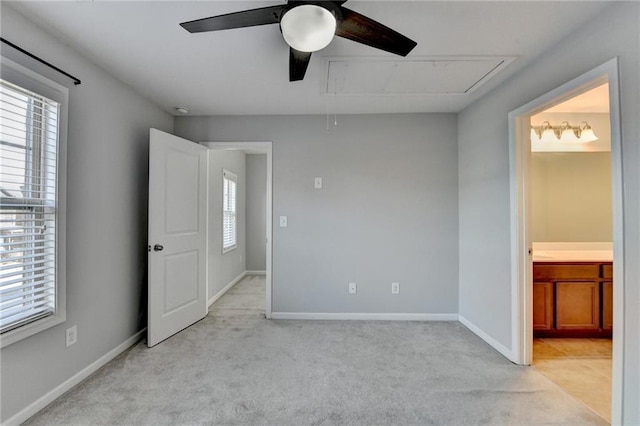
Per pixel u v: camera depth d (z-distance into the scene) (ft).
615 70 4.96
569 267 9.20
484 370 7.20
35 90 5.55
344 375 6.95
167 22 5.59
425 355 7.94
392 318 10.59
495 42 6.20
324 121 10.68
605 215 10.44
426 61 6.94
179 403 5.92
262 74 7.68
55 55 6.03
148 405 5.86
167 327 9.03
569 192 10.48
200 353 8.04
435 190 10.57
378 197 10.62
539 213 10.48
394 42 4.97
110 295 7.68
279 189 10.70
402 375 6.95
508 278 7.80
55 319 5.94
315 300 10.68
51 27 5.70
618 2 4.94
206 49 6.54
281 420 5.47
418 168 10.57
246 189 19.35
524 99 7.22
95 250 7.16
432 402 5.97
